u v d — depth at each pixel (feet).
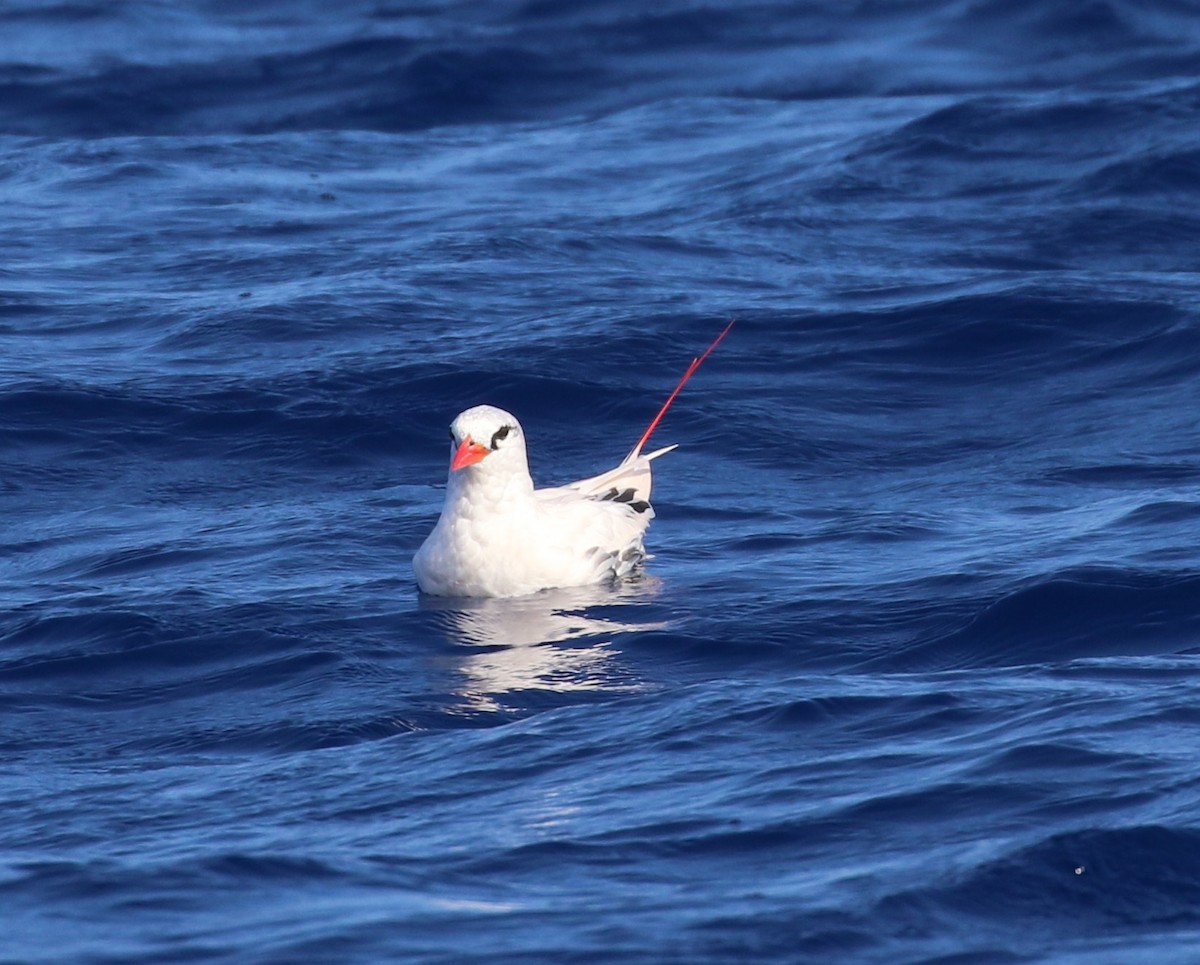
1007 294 195.11
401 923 66.28
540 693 98.17
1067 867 69.92
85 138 318.65
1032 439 156.87
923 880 69.15
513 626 110.11
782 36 381.40
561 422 165.99
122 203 260.83
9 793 84.33
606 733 88.22
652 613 111.75
